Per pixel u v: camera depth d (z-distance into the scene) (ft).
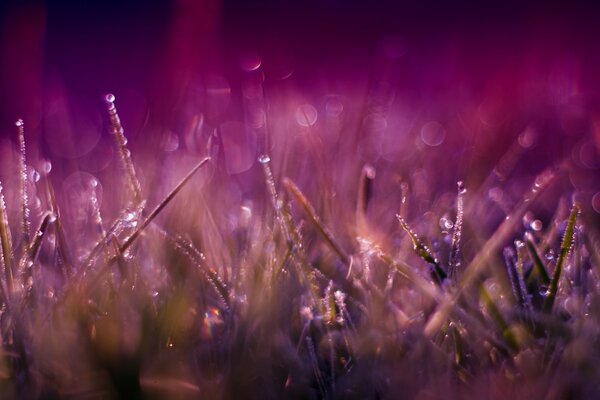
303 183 1.46
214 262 1.27
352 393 1.11
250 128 1.80
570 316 1.19
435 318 1.15
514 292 1.18
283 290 1.19
